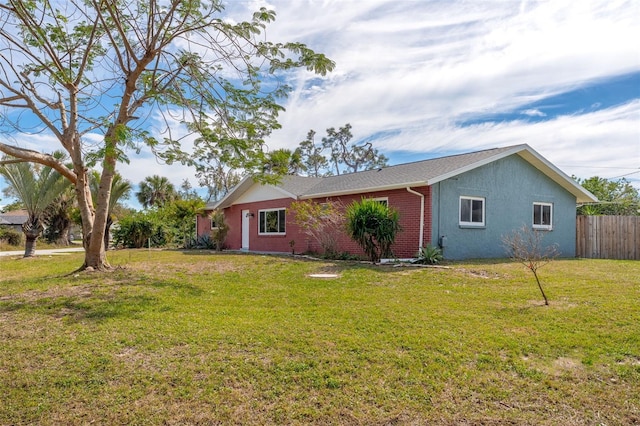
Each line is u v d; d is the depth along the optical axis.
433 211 11.88
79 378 3.55
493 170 13.48
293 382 3.47
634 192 22.78
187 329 4.86
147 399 3.21
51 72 8.70
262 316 5.53
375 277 8.77
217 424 2.89
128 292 7.06
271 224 18.61
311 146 41.00
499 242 13.48
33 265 12.38
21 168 17.14
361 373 3.63
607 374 3.63
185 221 23.58
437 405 3.12
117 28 8.24
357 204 11.91
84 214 9.58
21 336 4.64
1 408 3.09
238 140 7.88
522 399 3.22
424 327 4.90
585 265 11.01
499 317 5.34
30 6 8.58
